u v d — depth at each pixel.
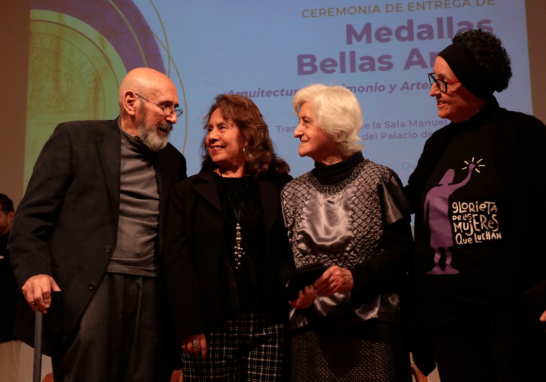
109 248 2.08
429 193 1.93
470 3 3.90
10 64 4.42
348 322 1.91
